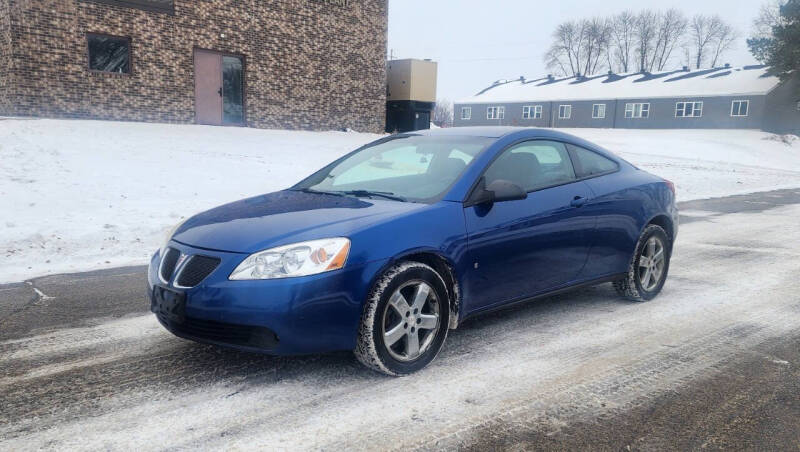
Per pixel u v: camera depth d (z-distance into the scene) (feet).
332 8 70.38
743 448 8.74
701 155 102.47
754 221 33.42
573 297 17.11
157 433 8.99
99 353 12.35
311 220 11.28
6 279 18.60
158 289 11.15
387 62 81.82
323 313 10.22
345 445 8.68
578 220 14.26
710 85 181.16
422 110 85.71
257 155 46.80
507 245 12.74
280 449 8.55
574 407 10.00
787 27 161.79
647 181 16.70
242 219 11.79
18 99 47.65
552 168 14.53
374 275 10.59
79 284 18.10
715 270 20.86
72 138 42.50
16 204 27.09
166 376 11.16
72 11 49.78
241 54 62.49
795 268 21.22
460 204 12.23
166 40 56.13
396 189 13.21
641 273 16.51
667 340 13.41
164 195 31.65
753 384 11.00
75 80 50.62
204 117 60.54
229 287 10.16
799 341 13.41
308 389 10.62
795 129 168.14
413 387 10.75
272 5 64.44
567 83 225.97
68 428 9.11
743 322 14.80
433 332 11.61
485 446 8.70
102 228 24.56
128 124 52.34
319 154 50.65
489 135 14.29
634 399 10.33
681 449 8.69
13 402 9.99
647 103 187.42
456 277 11.94
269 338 10.17
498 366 11.77
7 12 46.93
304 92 68.80
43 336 13.39
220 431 9.07
